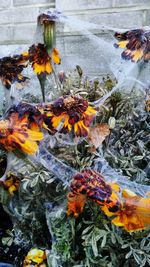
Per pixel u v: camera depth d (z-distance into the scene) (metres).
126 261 0.29
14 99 0.37
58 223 0.29
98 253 0.28
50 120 0.28
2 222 0.38
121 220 0.25
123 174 0.31
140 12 0.51
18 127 0.26
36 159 0.28
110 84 0.35
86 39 0.50
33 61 0.34
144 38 0.32
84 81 0.39
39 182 0.30
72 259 0.29
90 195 0.24
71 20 0.40
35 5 0.57
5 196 0.33
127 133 0.32
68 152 0.30
